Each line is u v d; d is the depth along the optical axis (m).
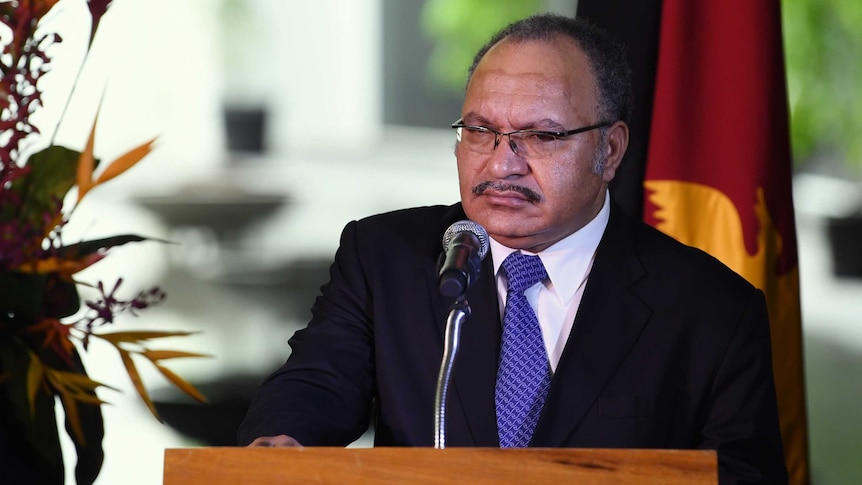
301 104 16.84
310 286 16.19
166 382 14.38
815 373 14.59
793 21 15.05
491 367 6.12
